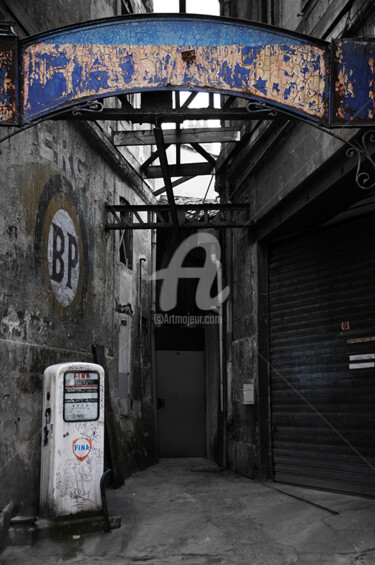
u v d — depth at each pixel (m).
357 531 5.83
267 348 9.42
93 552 5.62
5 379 6.07
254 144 9.26
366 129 5.77
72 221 8.55
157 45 5.45
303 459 8.48
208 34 5.47
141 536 6.13
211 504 7.67
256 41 5.46
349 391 7.79
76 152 8.84
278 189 8.56
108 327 10.41
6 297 6.21
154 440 13.45
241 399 9.71
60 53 5.40
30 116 5.32
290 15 8.77
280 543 5.78
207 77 5.43
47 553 5.58
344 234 8.17
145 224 10.12
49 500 6.15
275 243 9.53
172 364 15.25
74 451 6.27
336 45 5.37
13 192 6.48
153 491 8.91
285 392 8.98
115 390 10.60
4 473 5.92
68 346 8.24
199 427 15.08
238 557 5.38
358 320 7.76
